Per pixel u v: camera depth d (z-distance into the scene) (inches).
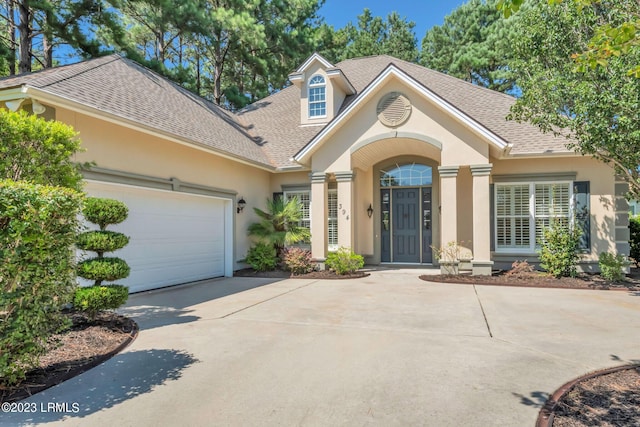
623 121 271.1
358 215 567.5
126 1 745.6
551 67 363.9
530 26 371.2
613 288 383.2
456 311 292.8
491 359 190.1
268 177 608.4
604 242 467.5
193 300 342.3
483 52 1135.6
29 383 163.6
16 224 150.0
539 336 227.5
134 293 375.2
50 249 165.8
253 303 327.6
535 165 490.9
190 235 454.3
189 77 863.7
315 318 274.4
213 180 484.4
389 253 593.3
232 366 183.6
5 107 308.0
